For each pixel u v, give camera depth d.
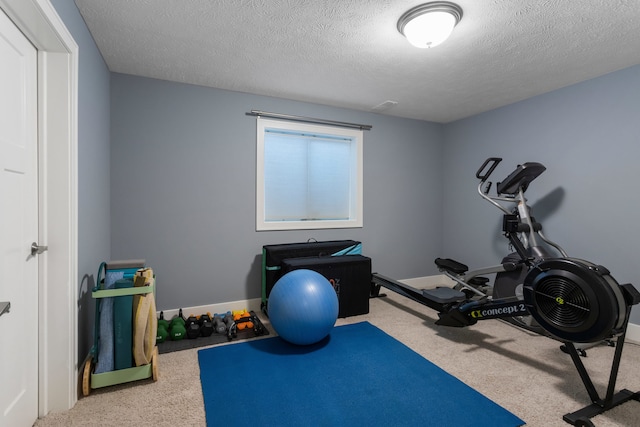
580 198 2.88
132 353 1.88
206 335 2.59
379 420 1.58
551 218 3.11
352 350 2.35
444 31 1.88
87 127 1.99
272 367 2.10
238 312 2.92
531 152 3.30
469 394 1.80
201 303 3.09
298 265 2.87
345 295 3.06
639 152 2.51
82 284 1.85
